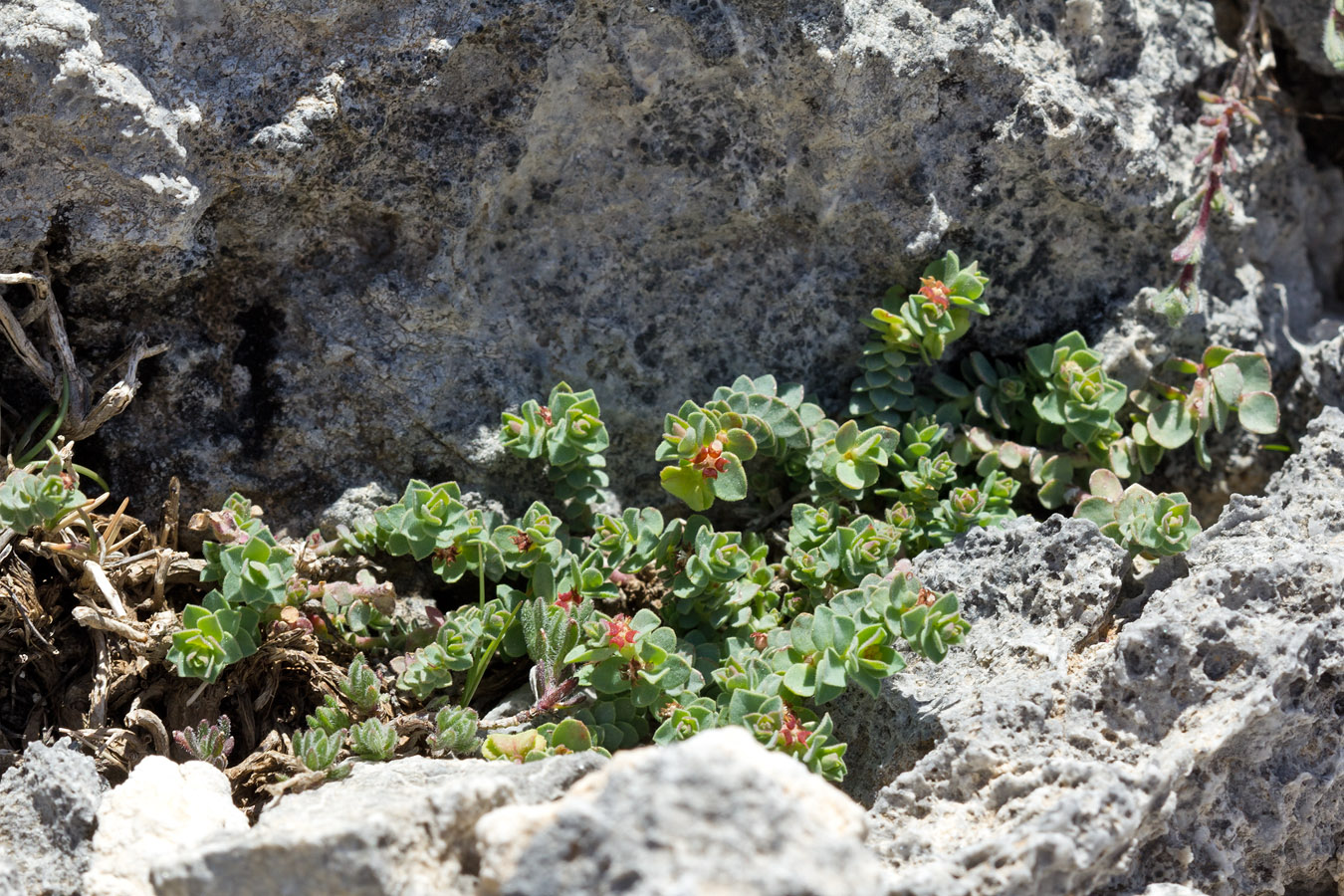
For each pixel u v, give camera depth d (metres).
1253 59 0.76
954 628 0.69
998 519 0.73
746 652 0.71
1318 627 0.68
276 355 0.72
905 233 0.73
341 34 0.70
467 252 0.72
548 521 0.71
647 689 0.70
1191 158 0.75
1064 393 0.73
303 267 0.72
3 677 0.70
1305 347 0.77
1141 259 0.75
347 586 0.71
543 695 0.70
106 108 0.68
